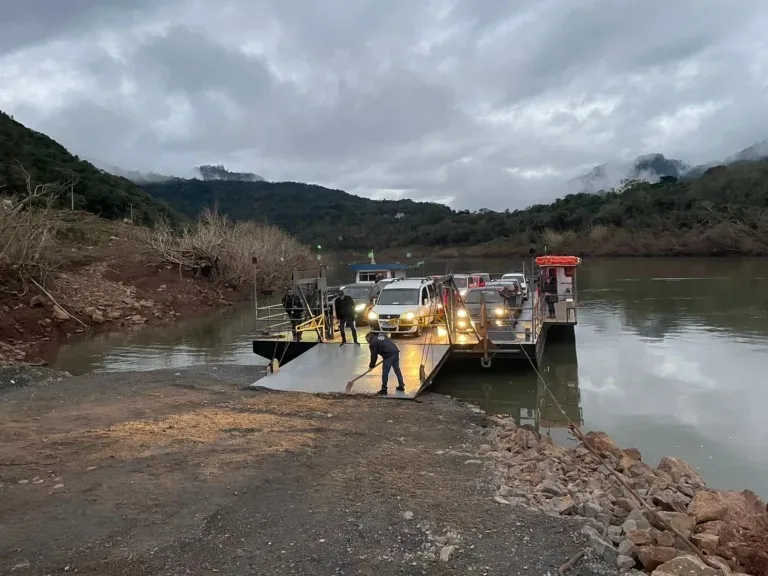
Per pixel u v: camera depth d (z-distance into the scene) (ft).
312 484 21.43
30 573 14.88
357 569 15.26
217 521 18.03
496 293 65.26
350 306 53.52
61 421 31.86
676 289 131.54
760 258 239.71
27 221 92.63
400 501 19.83
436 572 15.11
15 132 218.79
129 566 15.29
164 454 24.99
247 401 36.83
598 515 18.58
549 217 353.51
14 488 20.86
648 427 36.04
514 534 17.26
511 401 42.70
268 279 145.28
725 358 57.16
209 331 87.71
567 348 64.39
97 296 98.78
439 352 48.16
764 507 21.01
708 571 14.21
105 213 210.18
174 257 126.11
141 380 45.85
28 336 76.64
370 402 36.73
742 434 34.40
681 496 21.94
